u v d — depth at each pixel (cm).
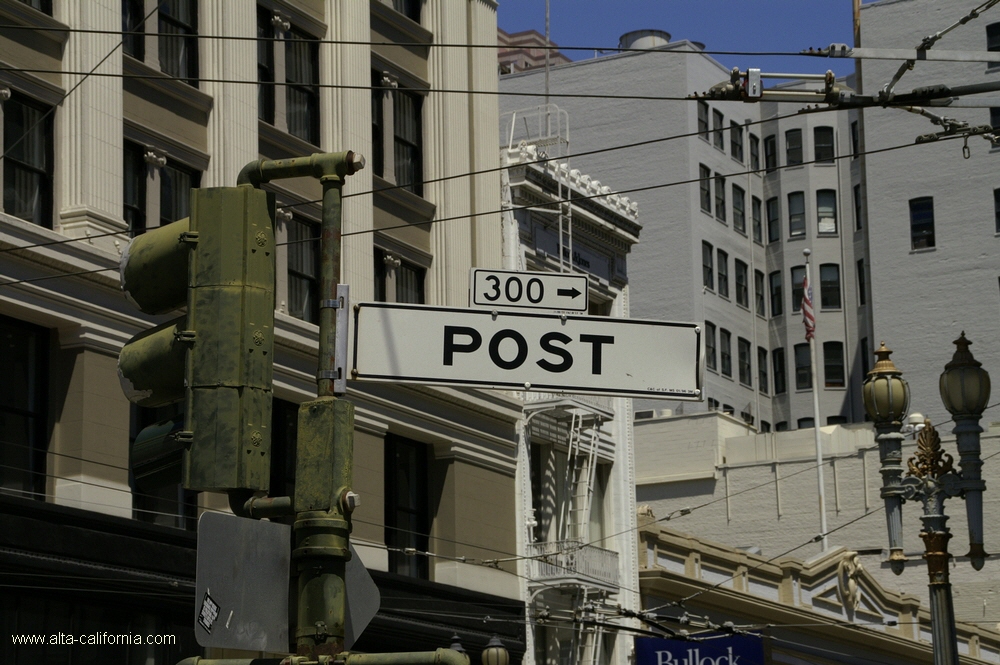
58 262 2889
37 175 2964
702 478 6906
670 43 8244
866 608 5772
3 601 2752
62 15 3036
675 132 8131
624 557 4719
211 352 702
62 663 2831
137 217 3177
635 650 4638
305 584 694
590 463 4603
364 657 680
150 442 718
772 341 8594
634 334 894
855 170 8544
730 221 8431
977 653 6181
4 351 2906
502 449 4253
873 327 7938
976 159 7850
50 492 2914
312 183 3697
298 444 726
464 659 668
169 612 3053
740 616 5094
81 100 3017
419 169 4109
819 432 6500
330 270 762
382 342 843
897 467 1831
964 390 1812
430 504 4053
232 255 714
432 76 4184
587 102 8344
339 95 3784
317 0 3812
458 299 4078
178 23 3350
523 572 4228
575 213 4634
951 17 7881
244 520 685
